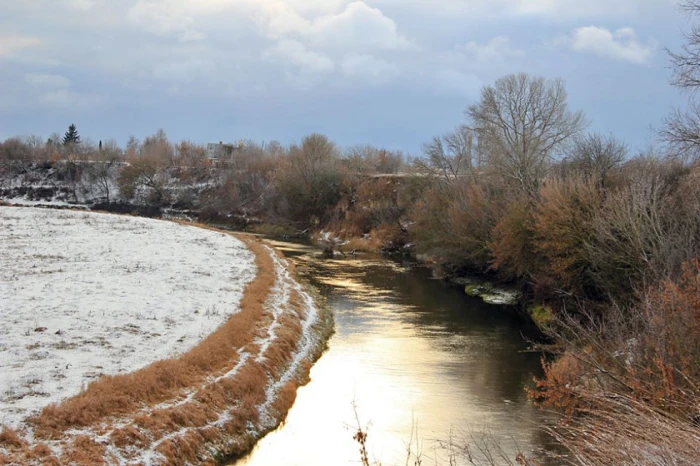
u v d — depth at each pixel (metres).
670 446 7.19
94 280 27.12
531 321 28.97
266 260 37.78
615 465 7.49
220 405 15.05
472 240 37.88
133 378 14.34
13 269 28.64
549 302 29.45
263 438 15.00
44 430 11.65
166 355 17.02
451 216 40.75
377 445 14.60
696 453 6.96
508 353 23.02
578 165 35.16
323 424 15.93
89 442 11.67
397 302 32.78
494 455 13.78
